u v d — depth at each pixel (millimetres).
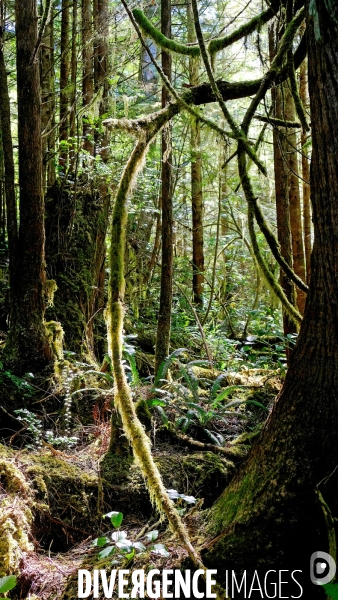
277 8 2936
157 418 3850
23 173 3984
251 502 2316
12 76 8391
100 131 5254
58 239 4984
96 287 5113
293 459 2236
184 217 8906
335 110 2076
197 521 2564
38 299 4105
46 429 3662
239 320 7621
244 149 2711
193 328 6328
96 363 4828
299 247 5812
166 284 4176
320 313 2213
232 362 5535
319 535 2188
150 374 5004
